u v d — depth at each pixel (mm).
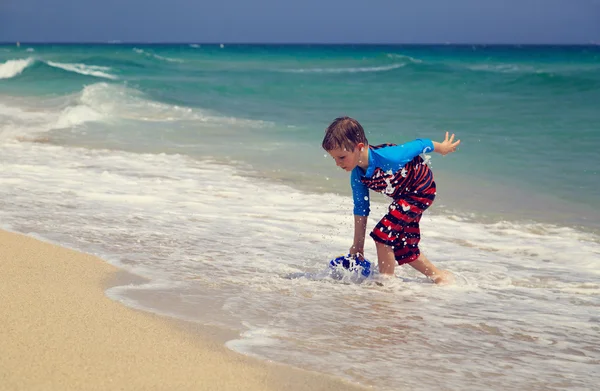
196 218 5566
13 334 2768
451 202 6648
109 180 7125
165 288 3707
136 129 11820
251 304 3518
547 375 2766
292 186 7125
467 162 8984
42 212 5504
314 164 8539
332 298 3732
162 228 5164
